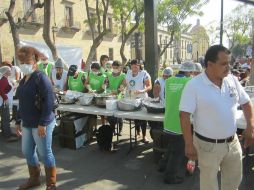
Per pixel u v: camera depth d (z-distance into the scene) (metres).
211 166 3.12
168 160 4.74
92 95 6.32
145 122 6.57
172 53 58.91
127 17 18.31
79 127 6.39
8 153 6.13
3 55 21.48
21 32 22.84
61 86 7.21
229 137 3.09
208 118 3.03
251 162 5.37
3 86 6.70
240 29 35.03
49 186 4.32
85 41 30.50
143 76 6.70
